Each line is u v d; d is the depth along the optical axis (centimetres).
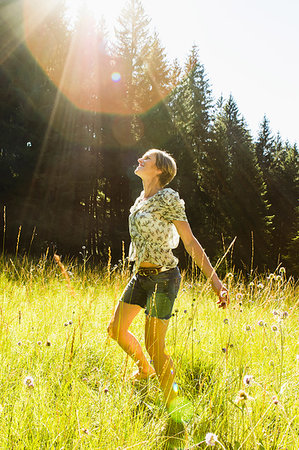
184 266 1628
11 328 328
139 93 2508
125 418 204
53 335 326
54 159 1557
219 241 2239
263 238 2753
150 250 255
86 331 342
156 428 199
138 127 2256
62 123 1633
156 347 245
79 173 1675
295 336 356
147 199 272
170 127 2212
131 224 277
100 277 617
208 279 248
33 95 1520
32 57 1579
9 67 1513
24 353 285
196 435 201
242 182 2911
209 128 3606
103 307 432
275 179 4425
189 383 269
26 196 1543
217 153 3064
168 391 234
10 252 1401
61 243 1631
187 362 294
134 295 271
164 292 253
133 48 2797
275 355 276
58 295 478
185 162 2175
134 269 269
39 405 207
